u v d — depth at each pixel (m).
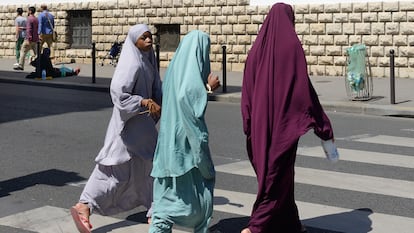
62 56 25.06
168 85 4.61
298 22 19.39
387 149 9.02
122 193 5.34
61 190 6.80
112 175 5.23
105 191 5.22
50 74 18.89
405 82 16.88
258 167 4.57
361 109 12.69
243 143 9.47
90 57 24.45
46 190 6.80
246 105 4.70
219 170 7.71
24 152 8.80
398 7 17.80
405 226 5.57
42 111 12.87
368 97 13.61
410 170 7.71
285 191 4.61
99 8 24.00
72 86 17.25
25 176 7.43
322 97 14.09
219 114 12.58
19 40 21.92
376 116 12.40
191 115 4.45
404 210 6.06
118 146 5.20
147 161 5.35
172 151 4.51
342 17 18.66
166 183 4.61
